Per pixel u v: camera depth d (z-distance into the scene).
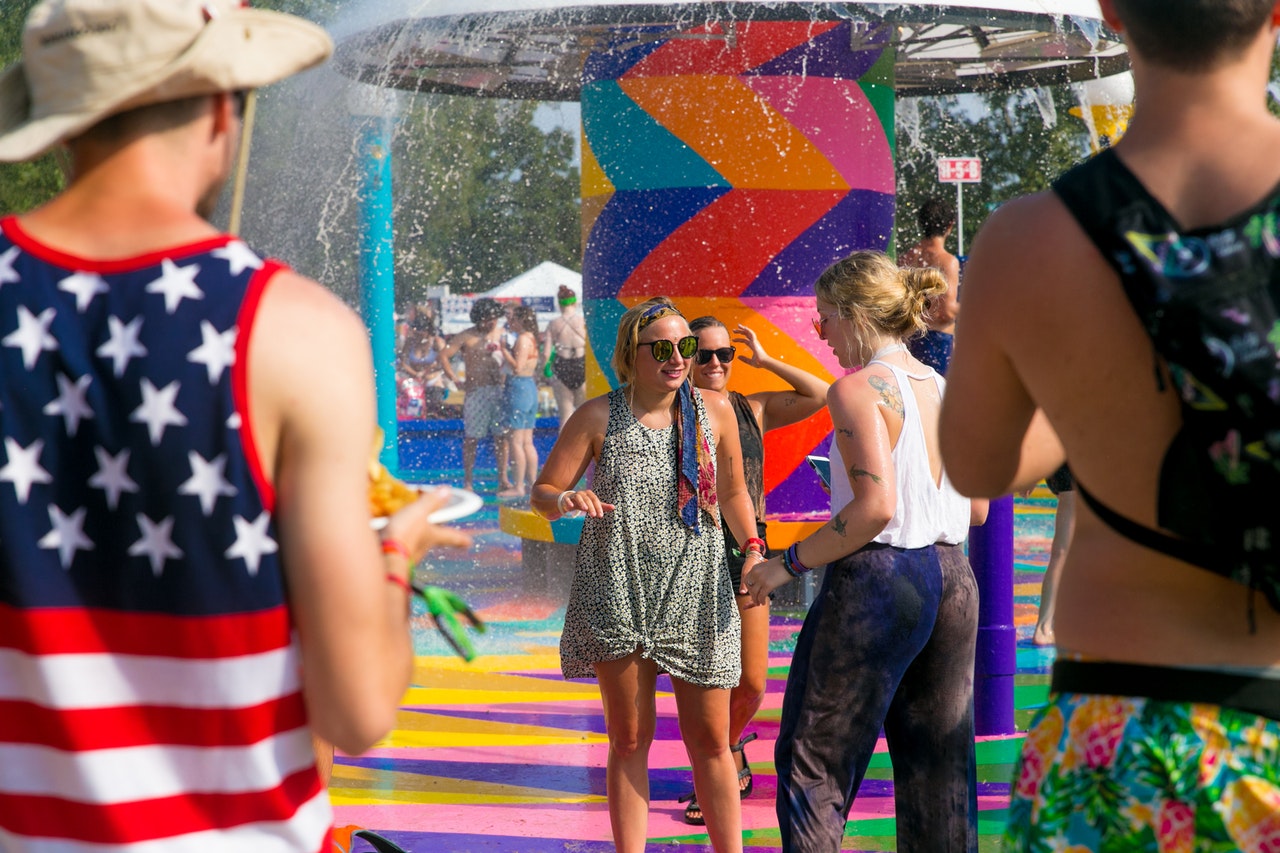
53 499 1.52
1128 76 10.68
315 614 1.52
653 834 4.82
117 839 1.53
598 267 9.09
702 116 8.65
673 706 6.89
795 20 7.55
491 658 8.12
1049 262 1.79
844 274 3.75
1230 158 1.74
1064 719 1.87
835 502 3.98
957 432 1.97
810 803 3.50
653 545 3.97
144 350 1.51
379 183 12.05
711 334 5.17
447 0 8.11
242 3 1.68
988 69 10.88
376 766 5.81
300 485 1.53
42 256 1.56
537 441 20.19
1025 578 11.01
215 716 1.53
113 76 1.56
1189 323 1.65
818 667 3.57
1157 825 1.76
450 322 22.91
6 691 1.56
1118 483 1.79
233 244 1.59
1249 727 1.74
